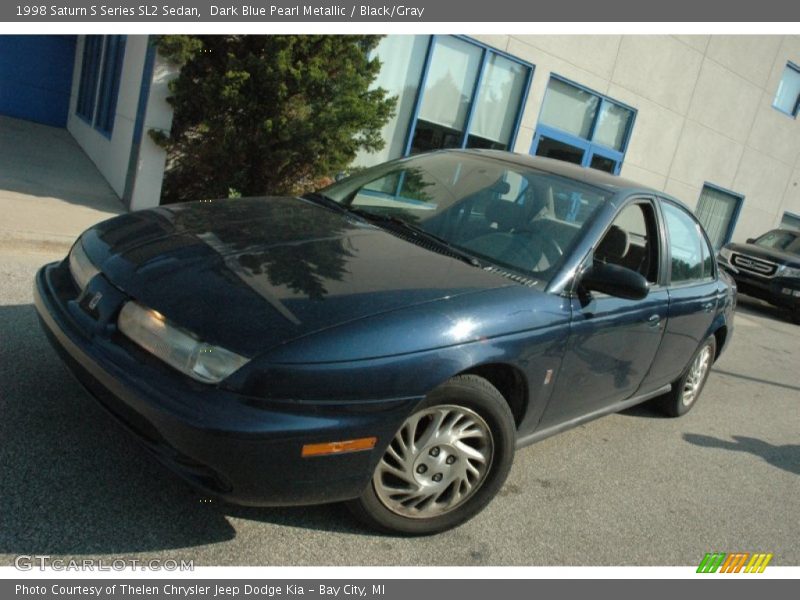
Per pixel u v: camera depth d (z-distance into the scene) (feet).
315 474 8.00
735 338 31.27
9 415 10.12
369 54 32.89
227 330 7.84
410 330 8.50
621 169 49.01
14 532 7.98
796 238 44.16
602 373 11.84
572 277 10.76
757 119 59.06
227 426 7.39
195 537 8.63
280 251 9.53
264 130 24.95
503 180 12.50
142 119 24.77
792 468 15.98
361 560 8.91
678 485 13.60
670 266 13.89
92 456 9.62
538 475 12.69
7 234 18.29
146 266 8.94
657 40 46.44
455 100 37.22
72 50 46.96
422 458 9.17
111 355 8.23
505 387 10.32
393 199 12.66
